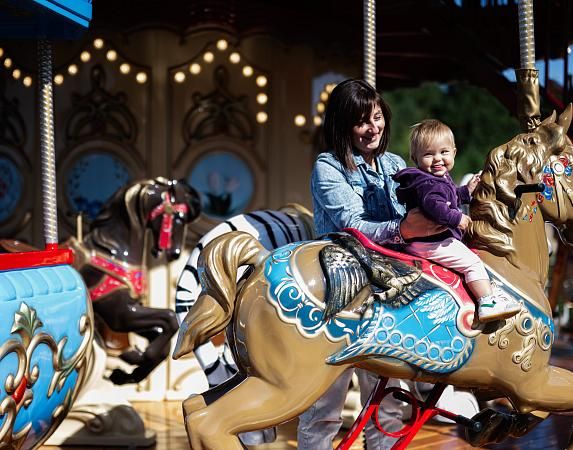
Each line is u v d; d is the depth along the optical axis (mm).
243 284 3336
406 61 8602
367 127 3742
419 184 3334
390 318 3293
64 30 4066
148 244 6477
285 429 5637
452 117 23312
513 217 3621
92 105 6465
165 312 5570
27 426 3559
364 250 3367
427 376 3398
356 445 5215
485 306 3363
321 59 6680
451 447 5105
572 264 11289
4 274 3467
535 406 3590
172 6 6453
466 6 6137
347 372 4098
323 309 3238
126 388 6496
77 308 3977
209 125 6594
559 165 3760
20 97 6355
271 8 6539
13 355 3396
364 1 4363
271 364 3234
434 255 3430
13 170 6383
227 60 6566
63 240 6426
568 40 5531
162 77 6508
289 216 4688
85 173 6488
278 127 6656
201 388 6543
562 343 9117
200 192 6613
